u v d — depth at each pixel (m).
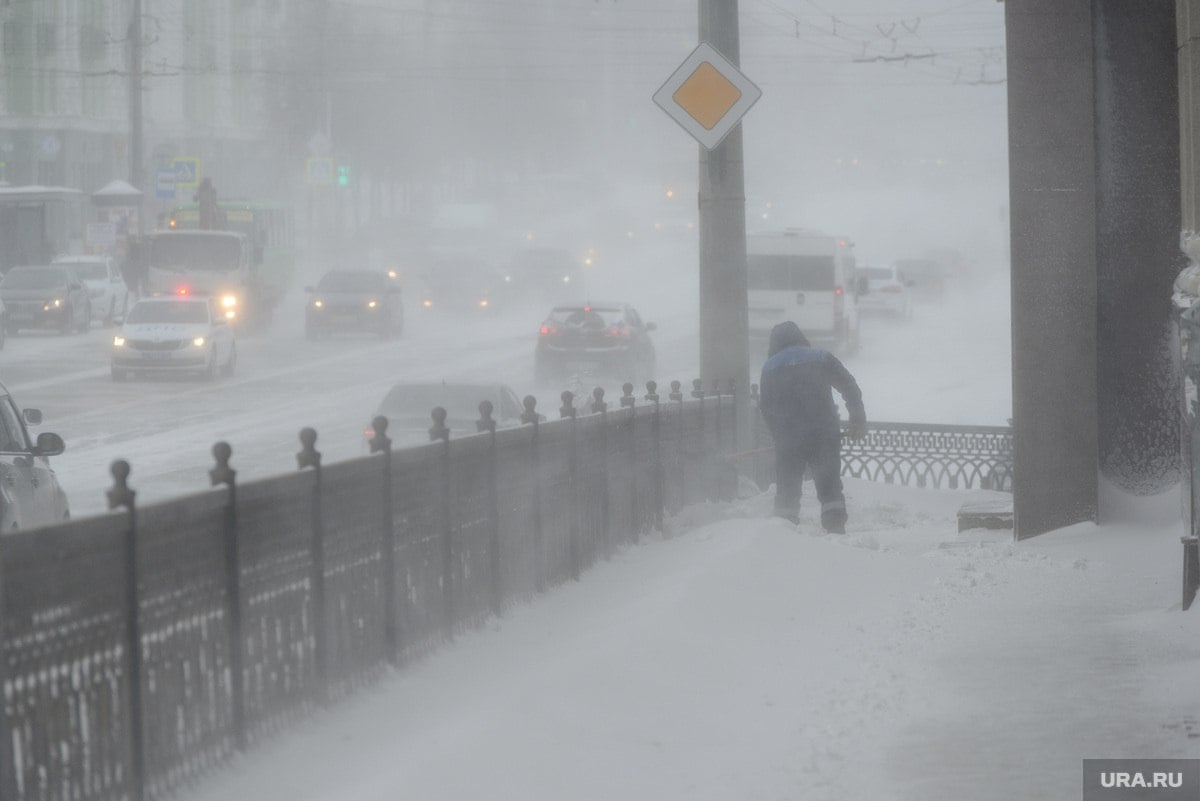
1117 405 42.09
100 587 17.73
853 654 28.06
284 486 21.91
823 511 44.53
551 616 31.05
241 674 20.77
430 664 26.28
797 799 19.62
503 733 21.94
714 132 49.44
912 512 53.75
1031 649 27.88
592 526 36.59
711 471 49.44
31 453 40.03
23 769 16.28
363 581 24.39
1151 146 41.72
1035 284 42.34
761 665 26.88
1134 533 40.91
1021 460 42.44
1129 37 41.75
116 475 18.34
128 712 18.19
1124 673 25.86
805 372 45.16
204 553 19.98
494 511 30.05
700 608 30.53
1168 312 41.75
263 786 19.67
